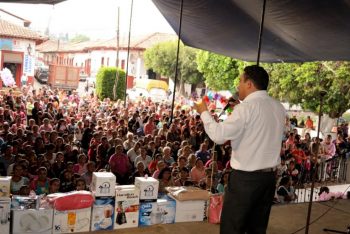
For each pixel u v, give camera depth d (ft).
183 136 36.19
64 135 31.32
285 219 16.85
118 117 43.88
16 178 19.84
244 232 8.50
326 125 56.13
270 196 8.51
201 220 15.75
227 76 69.72
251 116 7.88
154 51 98.58
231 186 8.33
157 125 42.52
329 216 17.79
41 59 157.38
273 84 54.75
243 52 37.58
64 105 55.42
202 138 36.45
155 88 92.38
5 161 24.17
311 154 37.35
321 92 16.49
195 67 95.86
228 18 29.55
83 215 13.93
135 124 42.24
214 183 21.90
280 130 8.28
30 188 19.60
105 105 56.59
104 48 125.29
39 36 92.73
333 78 48.65
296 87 53.01
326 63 48.55
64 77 108.78
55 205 13.43
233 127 7.73
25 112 45.09
